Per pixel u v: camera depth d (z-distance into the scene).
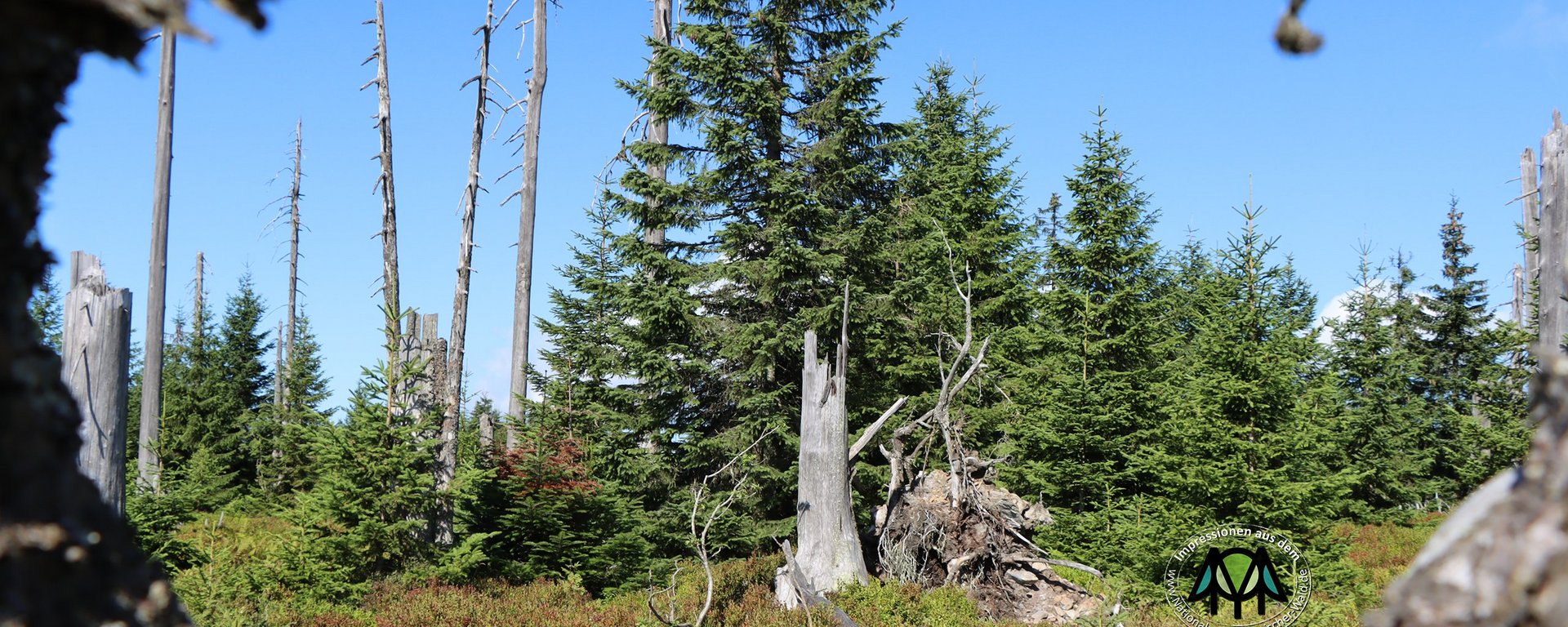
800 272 19.58
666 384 20.23
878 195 22.95
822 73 21.05
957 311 21.61
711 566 17.83
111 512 1.61
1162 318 20.56
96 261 10.39
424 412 16.30
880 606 13.11
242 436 34.75
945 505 14.55
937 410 15.29
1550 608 1.37
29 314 1.60
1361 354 28.91
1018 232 24.30
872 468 19.62
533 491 17.09
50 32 1.49
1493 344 31.27
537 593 15.50
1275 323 14.12
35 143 1.58
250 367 37.72
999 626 12.71
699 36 20.12
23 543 1.38
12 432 1.42
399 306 16.61
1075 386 17.53
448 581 15.37
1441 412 29.00
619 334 20.98
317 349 37.47
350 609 13.46
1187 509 13.38
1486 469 24.28
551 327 24.42
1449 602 1.49
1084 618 12.80
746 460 19.55
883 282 22.72
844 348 15.10
